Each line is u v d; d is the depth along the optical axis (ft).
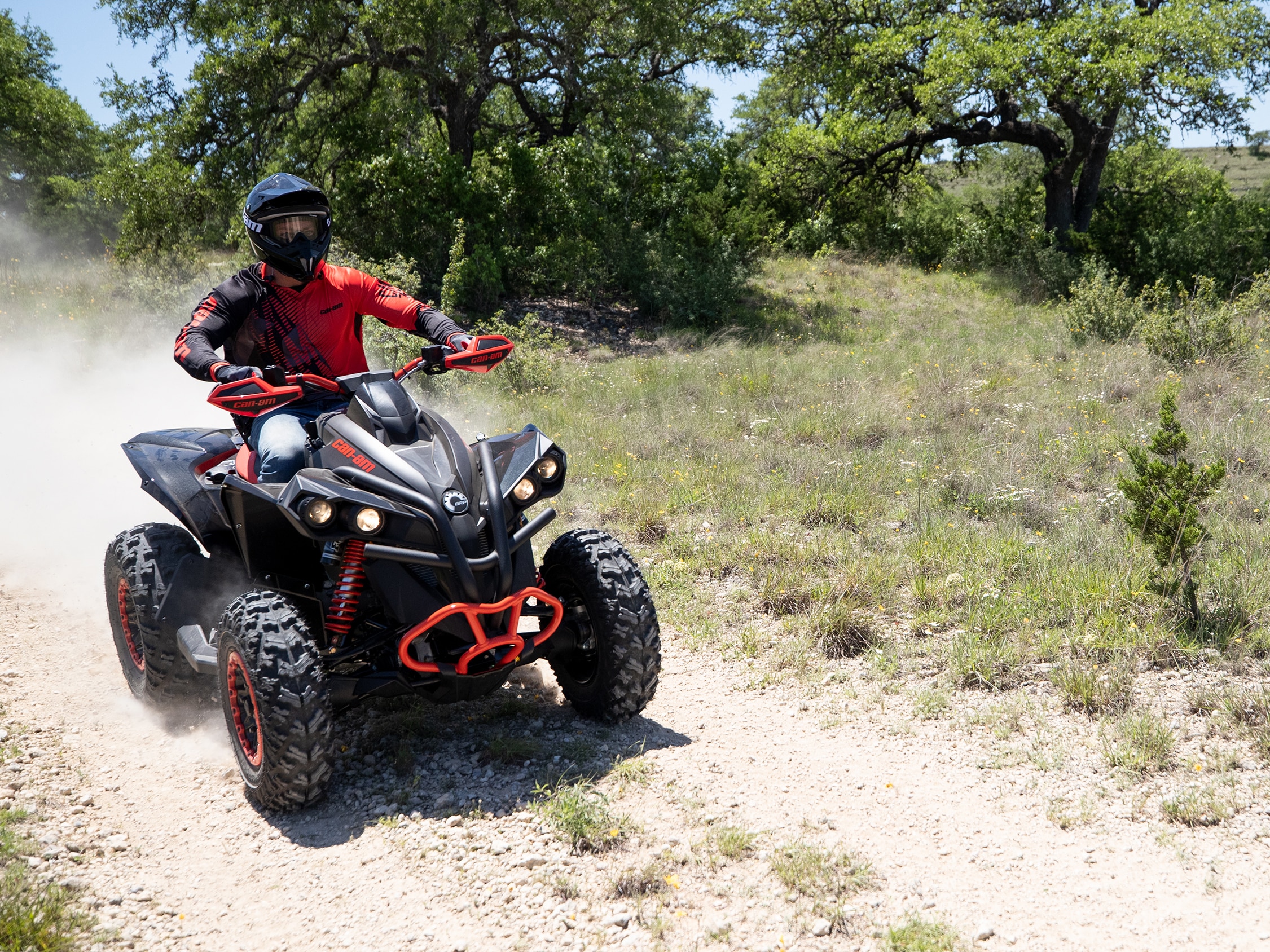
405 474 11.41
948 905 9.48
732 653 15.84
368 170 58.23
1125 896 9.54
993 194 125.70
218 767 12.59
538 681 14.98
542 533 21.99
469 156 64.80
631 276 63.52
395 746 12.94
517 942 9.05
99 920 9.34
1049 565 17.93
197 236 57.77
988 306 66.18
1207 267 77.41
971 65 77.25
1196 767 11.69
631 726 13.37
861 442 29.09
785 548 19.75
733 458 27.35
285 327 13.51
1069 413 30.07
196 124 57.52
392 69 59.11
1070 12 79.61
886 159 98.22
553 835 10.70
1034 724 13.07
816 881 9.80
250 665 10.97
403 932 9.28
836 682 14.69
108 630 17.06
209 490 13.55
